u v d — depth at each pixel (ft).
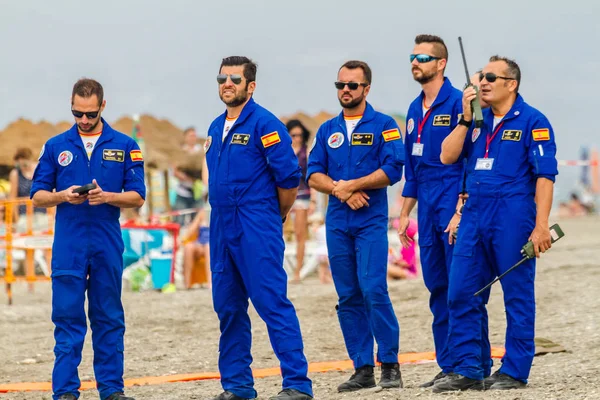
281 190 52.49
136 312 91.09
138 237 109.70
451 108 56.65
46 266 118.83
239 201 52.08
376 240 56.95
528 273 53.88
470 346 54.13
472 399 50.85
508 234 53.47
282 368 51.85
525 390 52.85
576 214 231.71
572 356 64.69
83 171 52.90
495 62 53.88
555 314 79.71
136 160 53.52
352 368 67.05
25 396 60.64
